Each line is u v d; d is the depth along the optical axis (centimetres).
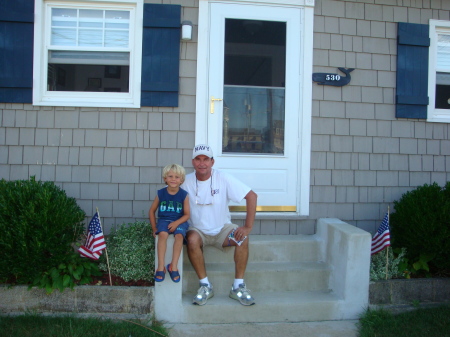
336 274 393
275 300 370
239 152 451
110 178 433
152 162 436
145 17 436
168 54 437
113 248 387
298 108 455
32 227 343
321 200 455
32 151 428
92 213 432
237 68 452
